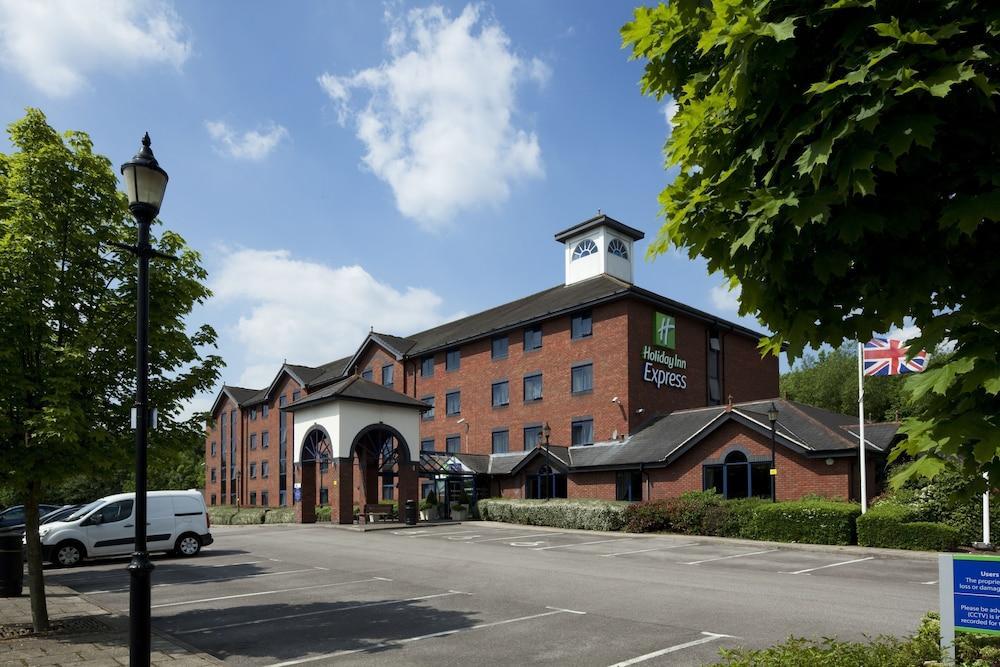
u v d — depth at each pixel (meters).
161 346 10.30
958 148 3.48
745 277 4.06
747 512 22.58
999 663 4.71
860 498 22.50
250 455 60.22
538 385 37.88
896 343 20.45
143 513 6.82
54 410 8.52
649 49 4.80
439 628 9.79
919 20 3.38
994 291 3.56
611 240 40.25
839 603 11.27
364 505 31.28
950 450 3.39
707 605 11.17
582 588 13.10
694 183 4.35
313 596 12.72
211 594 13.09
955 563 4.91
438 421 44.06
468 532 27.12
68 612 11.28
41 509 24.64
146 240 7.39
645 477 29.77
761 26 3.52
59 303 9.55
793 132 3.61
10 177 9.88
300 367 55.69
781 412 27.92
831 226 3.55
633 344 33.62
